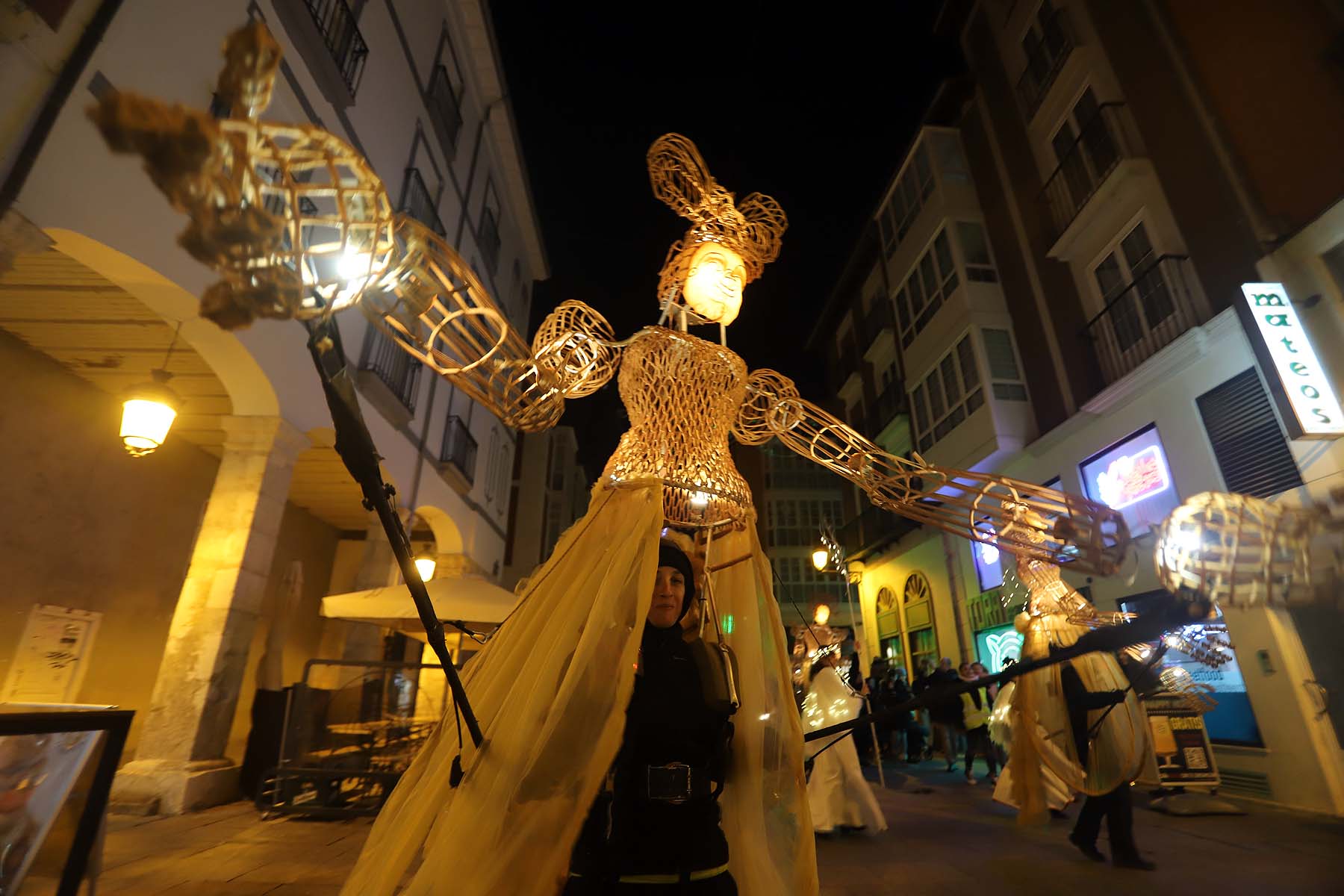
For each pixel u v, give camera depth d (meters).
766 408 2.40
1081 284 10.07
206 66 5.05
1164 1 8.33
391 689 6.18
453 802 1.36
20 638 6.19
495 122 13.66
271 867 3.70
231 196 0.80
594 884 1.39
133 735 7.27
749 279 2.38
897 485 2.40
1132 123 9.13
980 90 13.17
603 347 1.98
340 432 1.03
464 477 11.96
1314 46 6.49
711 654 1.63
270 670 6.83
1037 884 3.29
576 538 1.81
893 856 3.90
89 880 1.96
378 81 8.64
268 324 6.34
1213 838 4.32
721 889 1.43
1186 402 7.57
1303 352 6.15
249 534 6.05
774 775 1.55
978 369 11.40
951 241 12.55
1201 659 2.27
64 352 6.46
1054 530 2.00
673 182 2.37
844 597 18.70
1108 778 3.45
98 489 7.04
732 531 1.96
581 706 1.39
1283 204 6.73
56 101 3.87
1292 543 0.96
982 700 7.59
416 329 1.45
